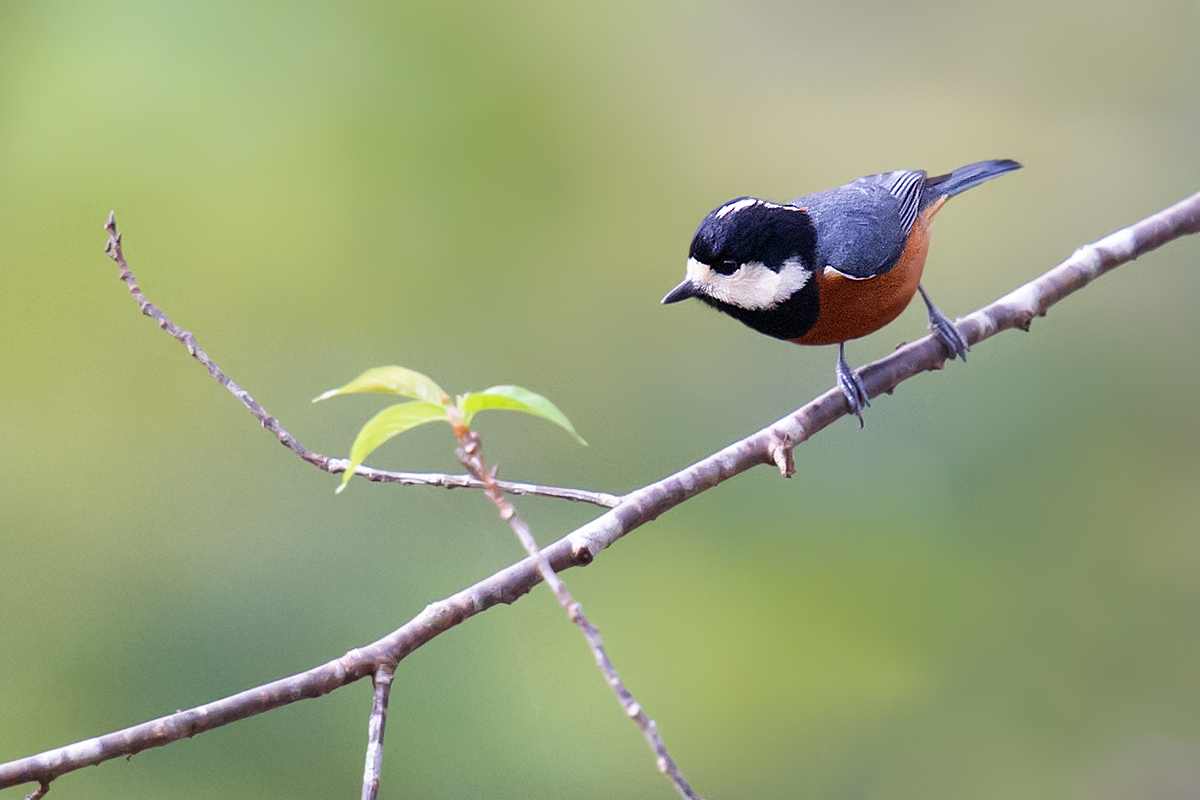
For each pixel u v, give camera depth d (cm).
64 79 1336
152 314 550
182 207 1347
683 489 575
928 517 1219
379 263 1380
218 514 1273
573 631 1205
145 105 1339
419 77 1395
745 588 1205
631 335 1415
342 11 1388
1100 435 1252
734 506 1258
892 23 1659
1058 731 1123
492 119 1412
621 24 1523
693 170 1530
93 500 1280
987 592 1179
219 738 1102
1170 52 1617
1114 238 737
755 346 1395
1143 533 1212
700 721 1147
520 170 1420
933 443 1262
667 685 1162
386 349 1371
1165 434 1248
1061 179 1558
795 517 1238
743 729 1144
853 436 1269
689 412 1370
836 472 1254
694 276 740
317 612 1207
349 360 1362
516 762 1127
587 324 1412
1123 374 1286
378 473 553
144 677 1176
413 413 399
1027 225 1533
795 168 1541
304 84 1371
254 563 1238
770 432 615
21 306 1332
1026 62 1641
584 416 1367
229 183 1348
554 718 1154
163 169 1343
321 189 1362
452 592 1217
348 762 1113
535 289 1409
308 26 1380
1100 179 1550
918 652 1162
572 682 1174
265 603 1213
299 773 1105
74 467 1295
